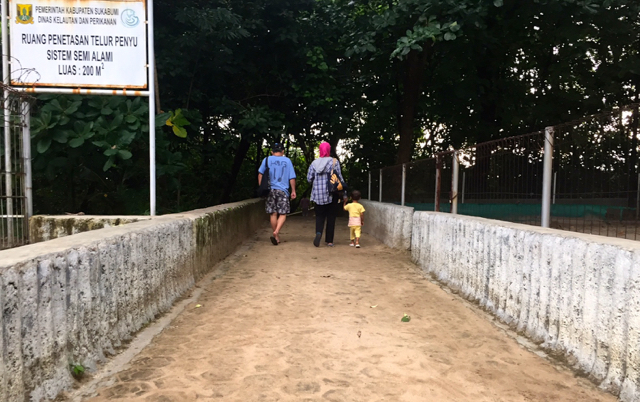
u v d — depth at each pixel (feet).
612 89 47.47
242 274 20.58
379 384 9.40
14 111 18.63
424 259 22.44
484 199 18.60
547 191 13.70
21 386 7.30
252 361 10.52
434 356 10.93
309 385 9.32
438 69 47.80
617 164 10.69
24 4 19.06
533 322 12.18
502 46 46.03
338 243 32.53
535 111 48.80
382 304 15.71
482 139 49.96
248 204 34.76
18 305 7.26
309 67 45.55
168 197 33.27
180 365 10.21
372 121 64.44
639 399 8.10
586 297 9.89
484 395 8.92
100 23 19.49
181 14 33.24
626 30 41.19
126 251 11.68
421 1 36.09
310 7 44.91
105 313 10.45
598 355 9.41
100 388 8.94
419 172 28.48
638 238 10.00
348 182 66.95
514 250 13.32
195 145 39.75
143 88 19.89
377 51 41.37
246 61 43.62
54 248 8.95
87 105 23.20
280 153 30.27
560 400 8.66
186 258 17.21
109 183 26.76
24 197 18.99
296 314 14.34
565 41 44.62
